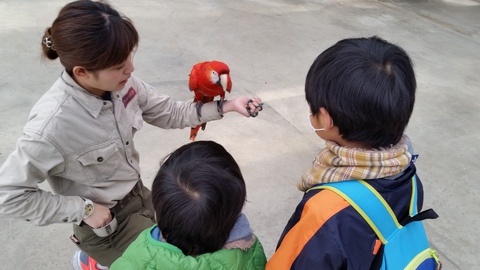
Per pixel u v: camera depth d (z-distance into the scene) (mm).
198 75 1546
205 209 919
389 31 4953
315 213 956
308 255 949
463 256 2152
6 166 1164
